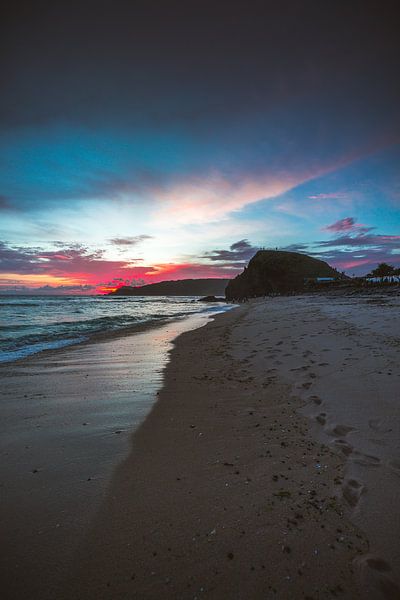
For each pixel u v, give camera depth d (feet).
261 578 6.32
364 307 64.95
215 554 6.90
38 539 7.36
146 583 6.28
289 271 364.99
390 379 16.81
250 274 387.55
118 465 10.57
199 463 10.61
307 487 9.05
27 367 26.43
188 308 157.69
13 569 6.59
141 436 12.79
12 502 8.68
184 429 13.37
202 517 8.00
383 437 11.35
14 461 10.89
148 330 55.21
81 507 8.45
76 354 32.30
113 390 19.43
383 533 7.26
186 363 26.76
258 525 7.67
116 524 7.82
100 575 6.45
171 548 7.09
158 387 19.85
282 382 18.99
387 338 27.07
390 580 6.18
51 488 9.30
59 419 14.75
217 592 6.07
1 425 14.11
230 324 58.80
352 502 8.30
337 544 7.04
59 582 6.30
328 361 21.91
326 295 183.11
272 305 130.82
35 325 65.26
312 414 14.02
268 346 30.71
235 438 12.37
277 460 10.58
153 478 9.78
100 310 131.44
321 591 6.02
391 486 8.79
